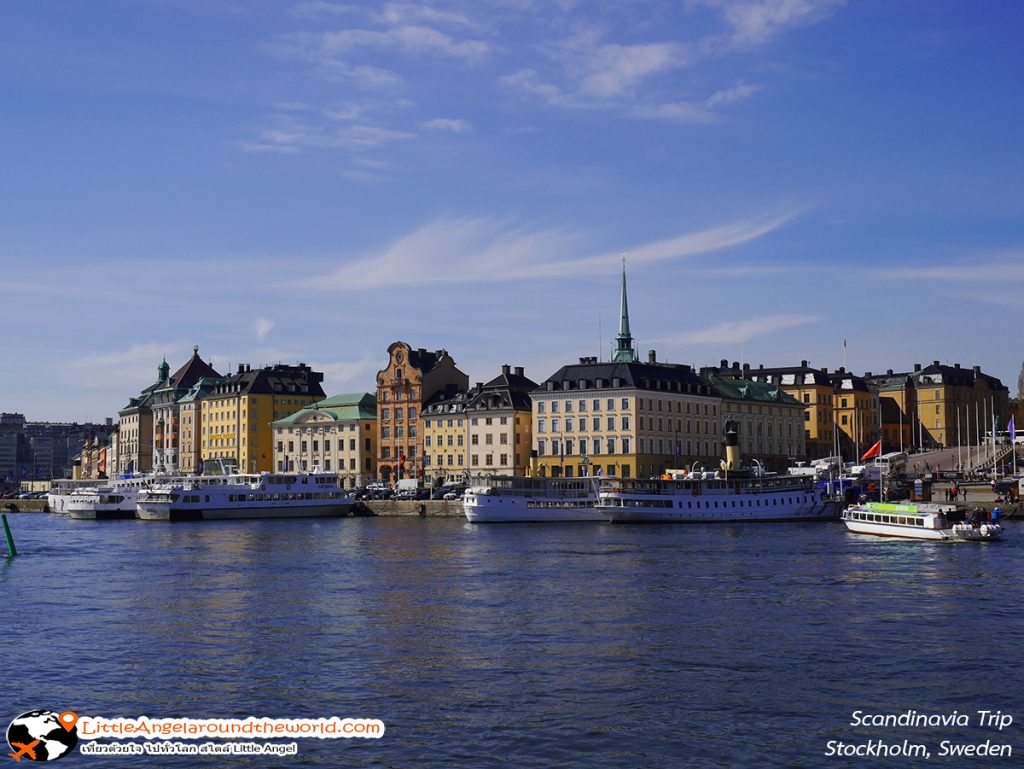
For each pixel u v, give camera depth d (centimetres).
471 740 4384
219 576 9281
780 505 17025
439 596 7894
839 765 4119
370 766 4141
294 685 5209
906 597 7719
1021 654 5772
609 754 4212
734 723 4572
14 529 16612
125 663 5672
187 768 4191
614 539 13300
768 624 6631
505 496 17312
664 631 6406
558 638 6219
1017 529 14250
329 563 10369
